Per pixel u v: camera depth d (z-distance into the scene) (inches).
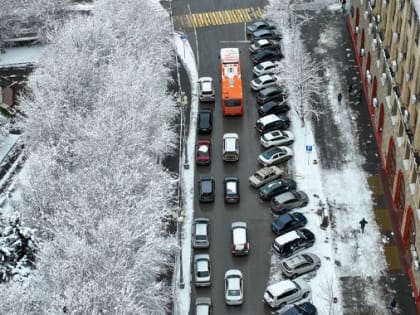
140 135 2930.6
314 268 2760.8
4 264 2559.1
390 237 2898.6
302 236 2847.0
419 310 2603.3
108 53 3563.0
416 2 2694.4
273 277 2768.2
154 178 2869.1
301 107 3435.0
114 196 2588.6
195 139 3449.8
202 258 2790.4
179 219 2568.9
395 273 2753.4
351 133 3410.4
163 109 3208.7
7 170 3336.6
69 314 2167.8
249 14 4311.0
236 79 3612.2
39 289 2345.0
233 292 2657.5
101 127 2883.9
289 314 2559.1
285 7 4035.4
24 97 3366.1
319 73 3786.9
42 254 2447.1
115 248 2390.5
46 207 2709.2
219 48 4035.4
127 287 2265.0
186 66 3909.9
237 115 3558.1
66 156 2960.1
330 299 2496.3
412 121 2709.2
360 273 2753.4
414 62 2689.5
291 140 3366.1
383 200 3063.5
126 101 3063.5
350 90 3634.4
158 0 4458.7
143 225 2544.3
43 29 4136.3
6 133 3425.2
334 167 3235.7
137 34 3540.8
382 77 3213.6
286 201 3002.0
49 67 3321.9
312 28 4138.8
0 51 4133.9
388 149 3107.8
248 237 2940.5
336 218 2987.2
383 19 3223.4
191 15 4330.7
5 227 2628.0
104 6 3703.3
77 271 2332.7
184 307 2669.8
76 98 3253.0
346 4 4247.0
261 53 3878.0
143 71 3253.0
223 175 3248.0
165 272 2780.5
